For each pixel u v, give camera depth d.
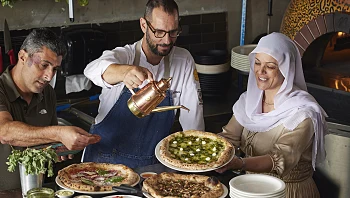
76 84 4.67
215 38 5.26
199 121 3.48
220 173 2.91
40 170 2.58
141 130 3.42
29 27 4.50
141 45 3.36
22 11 4.45
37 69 3.02
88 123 4.38
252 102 3.33
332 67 4.85
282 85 3.19
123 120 3.41
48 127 2.85
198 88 3.50
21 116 3.16
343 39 4.89
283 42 3.14
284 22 4.91
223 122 4.64
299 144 3.06
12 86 3.09
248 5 5.32
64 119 4.41
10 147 3.03
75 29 4.62
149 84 2.81
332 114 4.21
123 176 2.82
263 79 3.17
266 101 3.30
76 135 2.79
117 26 4.81
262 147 3.25
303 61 4.83
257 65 3.18
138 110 2.80
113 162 3.45
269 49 3.12
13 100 3.10
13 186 3.08
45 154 2.62
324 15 4.58
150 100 2.78
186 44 5.14
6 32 4.23
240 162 2.92
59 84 4.66
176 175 2.79
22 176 2.63
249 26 5.39
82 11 4.65
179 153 2.99
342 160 4.07
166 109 2.84
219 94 4.94
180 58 3.46
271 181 2.64
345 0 4.41
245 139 3.36
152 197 2.61
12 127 2.87
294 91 3.22
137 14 4.88
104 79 3.02
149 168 2.96
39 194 2.50
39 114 3.27
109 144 3.44
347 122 4.08
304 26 4.73
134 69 2.84
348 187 4.09
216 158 2.94
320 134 3.16
